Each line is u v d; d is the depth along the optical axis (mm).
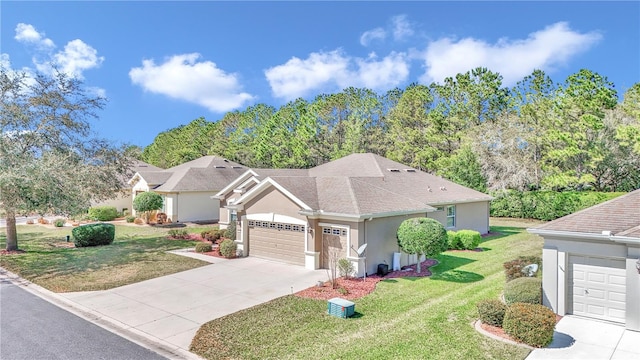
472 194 27344
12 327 10836
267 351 9141
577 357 8727
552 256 11703
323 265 17297
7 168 18578
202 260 19094
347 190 18078
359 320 11031
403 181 25500
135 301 13008
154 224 32688
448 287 14336
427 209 19062
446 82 46969
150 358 8906
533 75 40750
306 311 11812
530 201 34500
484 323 10594
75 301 13109
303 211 17031
